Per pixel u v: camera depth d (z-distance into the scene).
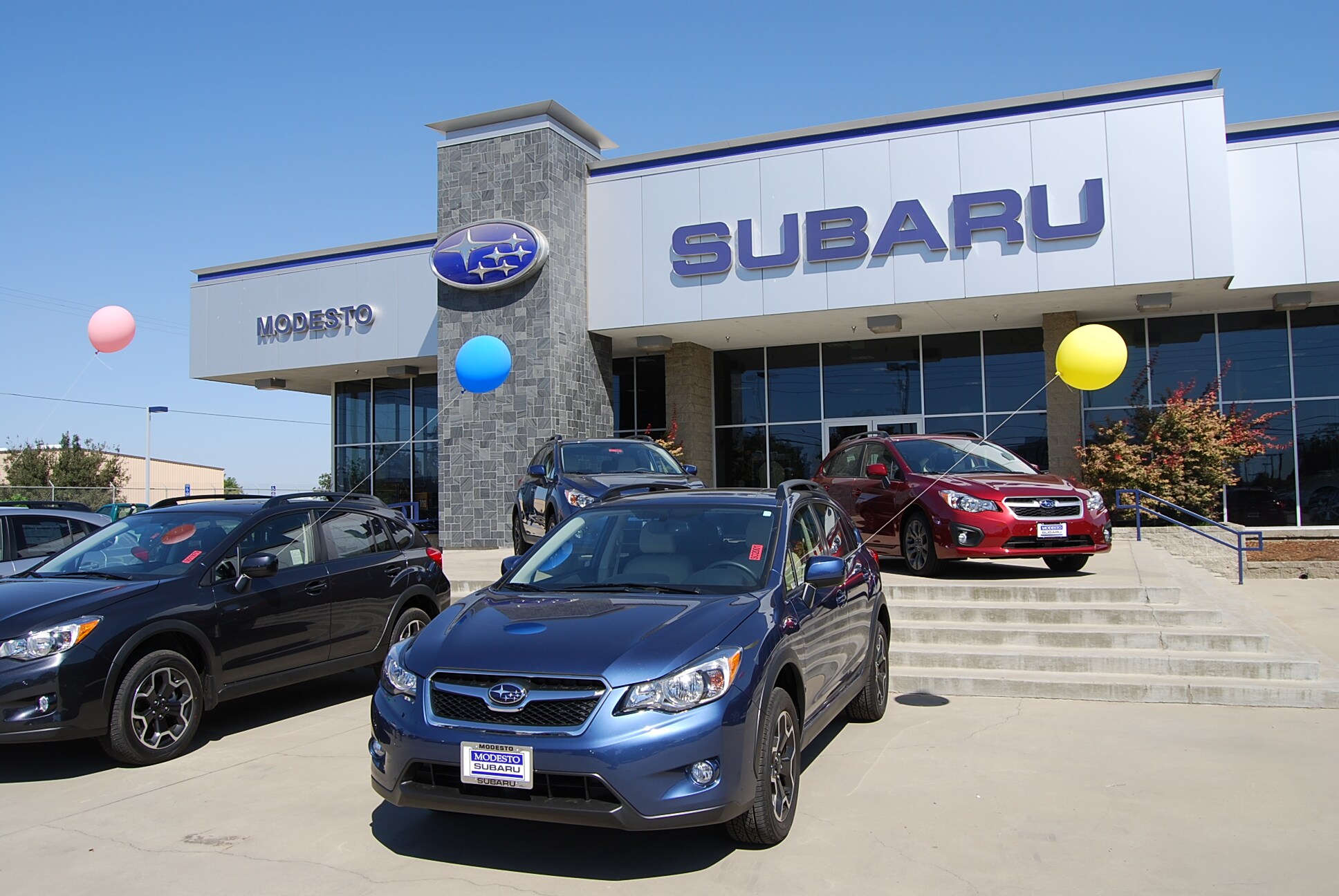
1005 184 15.55
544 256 17.12
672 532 5.74
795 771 4.80
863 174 16.25
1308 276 15.36
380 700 4.60
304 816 5.12
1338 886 4.11
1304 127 15.56
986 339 18.55
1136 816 4.95
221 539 6.95
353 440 23.36
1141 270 14.91
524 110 17.55
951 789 5.41
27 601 6.08
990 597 9.45
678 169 17.45
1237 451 16.12
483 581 11.28
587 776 4.02
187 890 4.22
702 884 4.19
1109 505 16.33
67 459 32.28
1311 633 10.03
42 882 4.32
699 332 18.41
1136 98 15.05
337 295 20.83
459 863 4.46
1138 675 7.77
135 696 6.02
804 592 5.39
